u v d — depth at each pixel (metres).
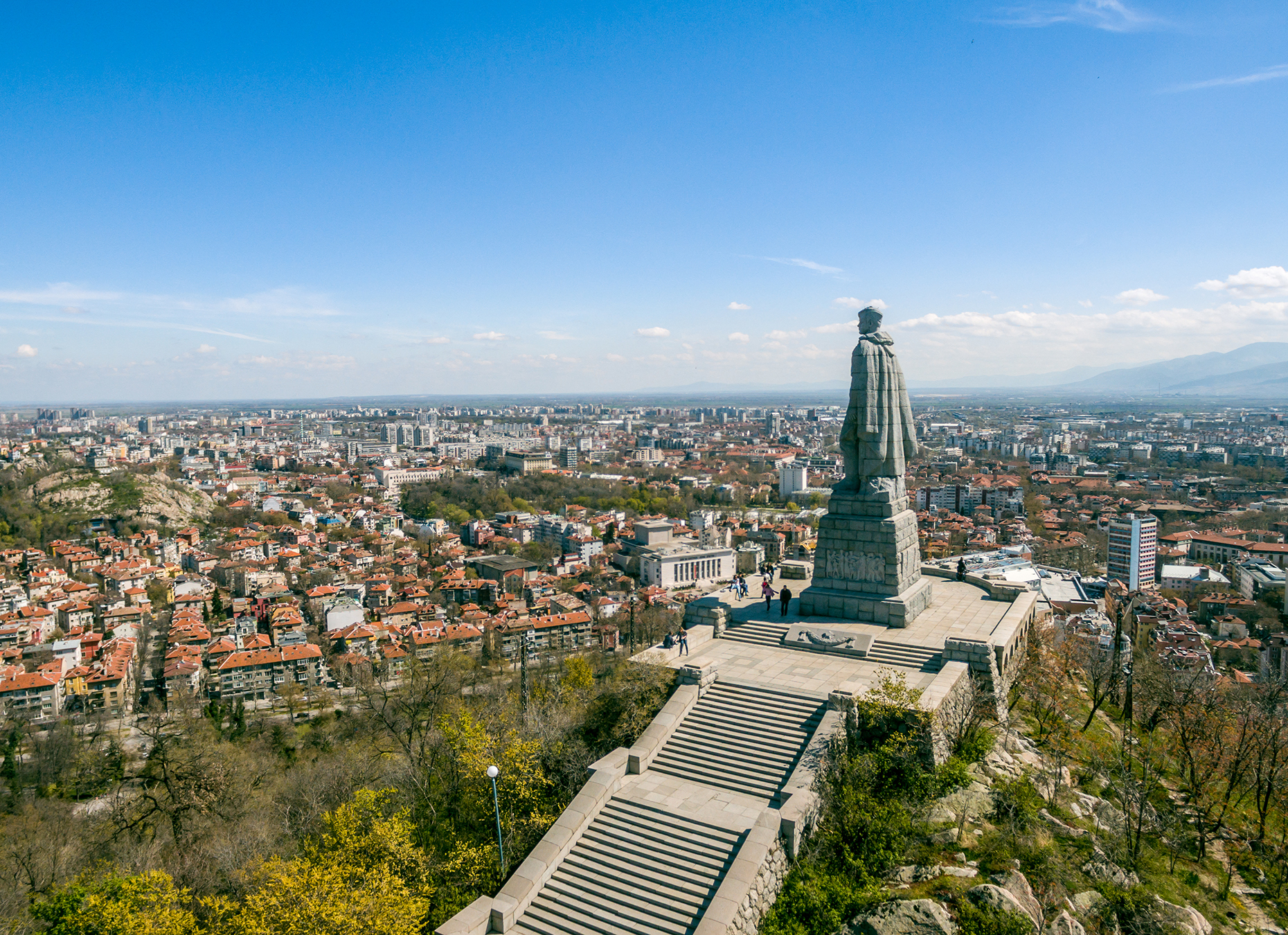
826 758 48.47
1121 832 48.59
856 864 43.03
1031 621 76.38
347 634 181.38
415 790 63.66
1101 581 161.75
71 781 118.38
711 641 68.81
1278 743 57.28
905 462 74.94
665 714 54.75
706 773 50.12
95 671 157.00
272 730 139.88
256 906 42.41
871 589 71.62
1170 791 58.56
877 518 71.19
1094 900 41.31
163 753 80.00
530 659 171.38
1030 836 45.31
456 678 118.25
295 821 67.50
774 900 41.84
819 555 74.44
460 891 47.25
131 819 79.25
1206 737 60.00
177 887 55.56
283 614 198.00
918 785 47.97
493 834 52.91
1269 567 188.38
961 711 56.41
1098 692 75.94
